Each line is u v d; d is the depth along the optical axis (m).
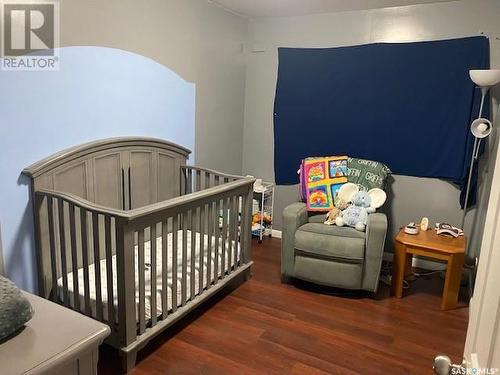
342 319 2.70
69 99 2.40
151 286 2.18
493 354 0.74
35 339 1.18
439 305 2.94
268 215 4.31
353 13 3.65
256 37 4.13
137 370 2.11
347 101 3.79
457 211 3.50
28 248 2.26
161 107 3.14
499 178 0.90
